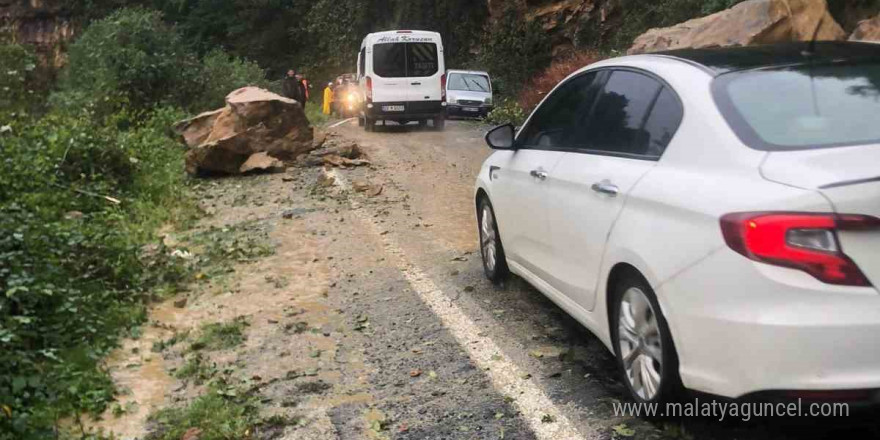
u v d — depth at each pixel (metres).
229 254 7.99
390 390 4.66
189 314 6.35
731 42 13.41
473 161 14.36
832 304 2.98
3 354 4.84
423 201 10.51
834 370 2.98
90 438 4.21
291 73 25.77
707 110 3.71
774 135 3.46
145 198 10.53
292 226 9.23
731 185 3.35
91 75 18.31
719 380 3.30
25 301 5.66
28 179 9.57
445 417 4.25
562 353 4.93
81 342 5.50
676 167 3.75
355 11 43.38
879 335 2.95
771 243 3.06
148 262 7.66
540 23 31.12
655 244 3.65
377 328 5.75
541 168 5.12
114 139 11.75
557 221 4.82
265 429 4.27
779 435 3.73
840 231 2.98
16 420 4.11
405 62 21.25
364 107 21.64
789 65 3.91
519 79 30.89
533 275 5.50
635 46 14.78
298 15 49.25
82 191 9.91
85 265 7.03
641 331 3.89
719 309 3.24
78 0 48.19
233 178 12.83
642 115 4.22
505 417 4.19
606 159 4.38
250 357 5.35
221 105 19.39
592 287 4.39
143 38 18.89
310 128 14.09
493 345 5.23
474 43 38.31
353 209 10.05
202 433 4.23
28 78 19.25
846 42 4.41
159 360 5.40
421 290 6.57
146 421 4.48
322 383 4.83
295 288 6.88
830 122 3.49
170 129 15.62
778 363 3.04
